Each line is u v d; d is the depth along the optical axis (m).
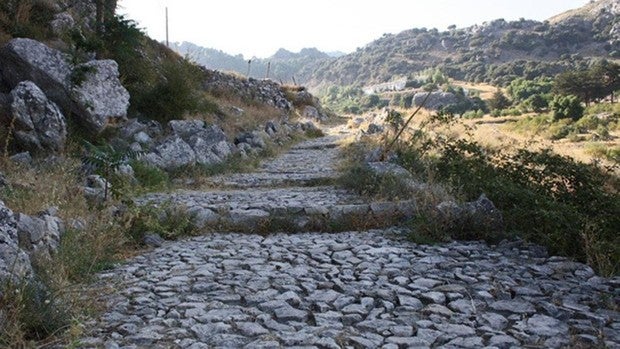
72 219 6.82
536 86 127.94
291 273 6.05
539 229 7.38
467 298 5.14
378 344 4.08
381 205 8.93
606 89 103.56
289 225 8.63
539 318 4.62
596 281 5.65
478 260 6.60
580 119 55.19
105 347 3.98
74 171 10.25
